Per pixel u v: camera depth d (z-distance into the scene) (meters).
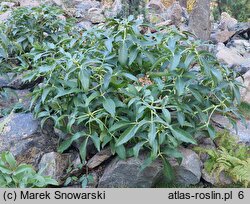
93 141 2.53
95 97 2.53
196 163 2.58
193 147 2.74
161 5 6.39
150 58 2.71
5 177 2.13
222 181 2.60
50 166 2.55
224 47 4.80
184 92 2.65
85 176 2.59
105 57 2.76
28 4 5.75
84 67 2.54
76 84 2.63
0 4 5.52
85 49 2.89
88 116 2.51
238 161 2.58
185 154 2.58
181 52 2.60
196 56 2.59
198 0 4.87
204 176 2.60
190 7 8.05
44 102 2.76
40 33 4.07
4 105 3.33
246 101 3.46
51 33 4.12
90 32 3.14
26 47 3.96
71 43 3.07
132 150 2.51
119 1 5.78
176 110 2.65
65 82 2.63
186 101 2.79
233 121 2.79
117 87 2.58
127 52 2.67
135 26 2.75
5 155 2.21
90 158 2.71
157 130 2.37
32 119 2.86
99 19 5.46
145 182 2.52
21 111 3.09
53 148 2.75
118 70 2.65
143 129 2.42
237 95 2.84
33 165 2.63
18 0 5.92
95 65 2.76
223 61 4.29
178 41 2.82
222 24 6.59
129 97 2.61
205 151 2.68
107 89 2.58
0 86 3.54
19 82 3.55
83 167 2.63
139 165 2.48
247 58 4.57
